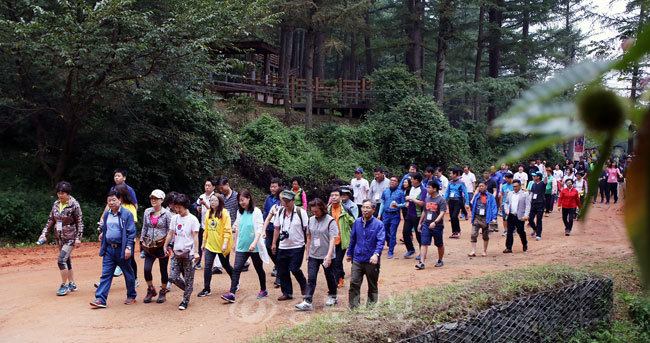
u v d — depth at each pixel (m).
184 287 6.80
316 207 6.59
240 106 20.95
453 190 12.36
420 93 23.73
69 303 6.75
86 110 12.30
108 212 6.80
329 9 19.44
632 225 0.28
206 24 12.00
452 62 31.98
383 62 41.34
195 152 13.92
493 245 11.33
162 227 6.92
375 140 21.58
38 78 12.15
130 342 5.40
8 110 12.53
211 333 5.70
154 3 13.29
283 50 30.03
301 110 25.89
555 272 6.98
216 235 7.24
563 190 12.20
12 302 6.72
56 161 13.41
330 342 4.49
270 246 8.36
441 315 5.18
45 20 10.50
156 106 13.52
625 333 6.56
